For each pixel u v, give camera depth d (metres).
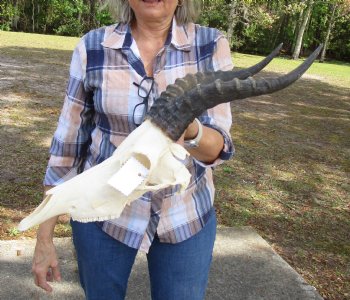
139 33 1.90
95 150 1.97
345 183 6.66
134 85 1.86
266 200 5.68
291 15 35.00
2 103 9.10
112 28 1.93
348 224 5.25
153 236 1.95
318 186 6.41
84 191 1.53
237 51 35.72
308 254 4.46
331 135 9.80
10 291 3.25
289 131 9.73
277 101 13.23
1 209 4.64
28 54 17.86
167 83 1.86
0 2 34.06
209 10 29.42
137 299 3.28
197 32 1.92
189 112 1.48
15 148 6.52
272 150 8.00
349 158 8.06
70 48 22.41
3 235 4.15
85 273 2.06
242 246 4.07
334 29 37.12
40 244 2.05
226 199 5.55
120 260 2.00
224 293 3.44
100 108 1.91
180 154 1.51
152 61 1.88
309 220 5.24
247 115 10.87
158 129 1.49
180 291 2.00
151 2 1.79
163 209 1.93
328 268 4.24
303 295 3.52
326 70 25.86
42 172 5.71
